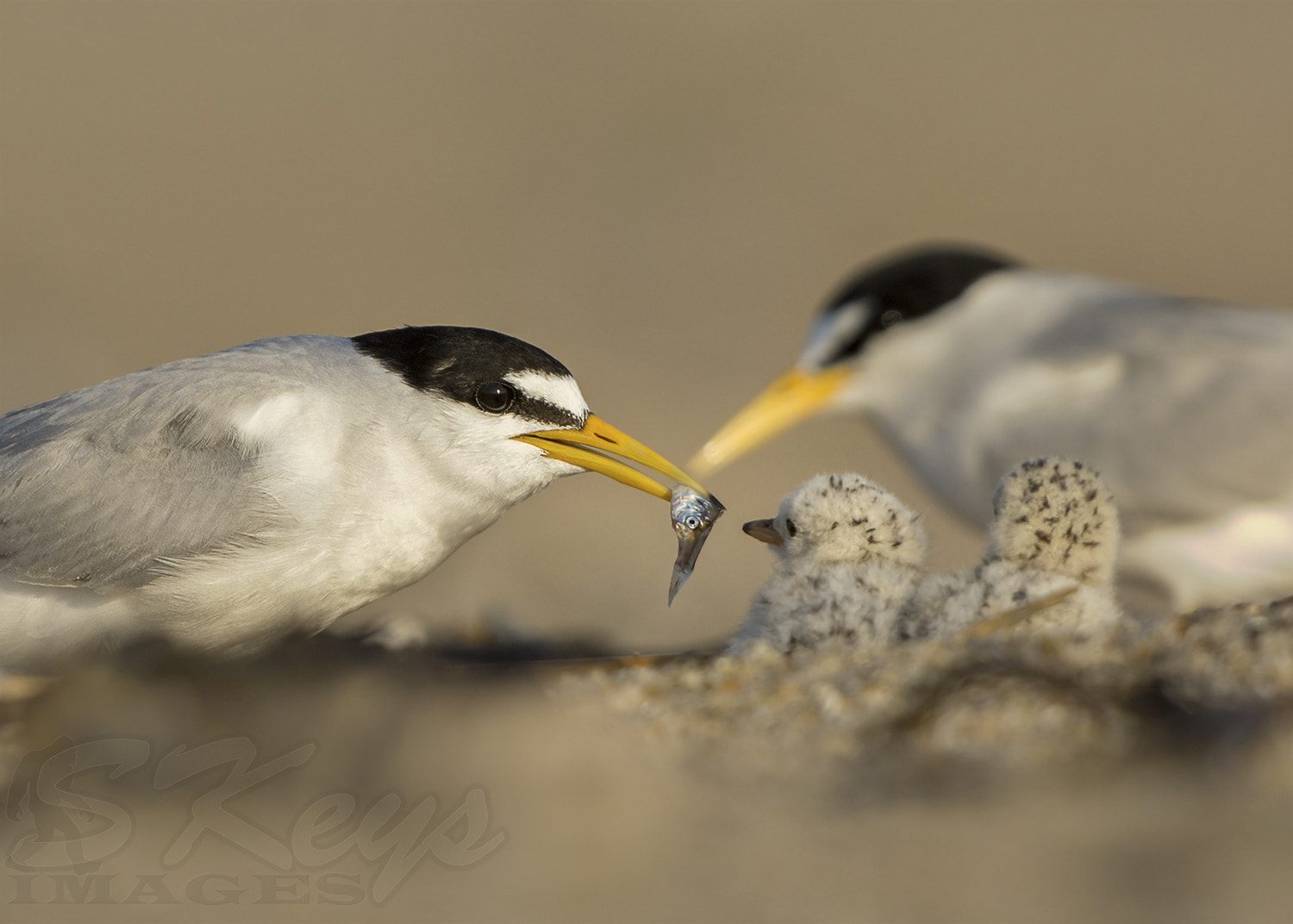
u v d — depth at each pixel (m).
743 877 6.41
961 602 9.99
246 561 9.83
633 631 14.70
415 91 45.28
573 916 6.19
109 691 8.84
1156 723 7.58
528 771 7.62
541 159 41.50
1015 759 7.44
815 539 10.71
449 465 10.25
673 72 46.44
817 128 43.09
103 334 31.30
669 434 25.19
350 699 8.72
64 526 9.88
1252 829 6.67
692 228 37.19
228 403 10.05
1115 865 6.33
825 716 8.06
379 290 34.22
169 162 41.09
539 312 32.12
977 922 5.92
